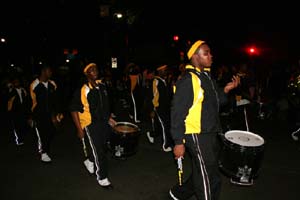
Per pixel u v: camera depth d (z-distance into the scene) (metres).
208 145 3.75
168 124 6.98
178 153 3.69
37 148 7.61
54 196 5.03
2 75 15.23
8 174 5.92
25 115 7.77
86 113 4.95
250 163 4.23
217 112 3.84
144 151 7.29
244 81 7.84
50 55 26.84
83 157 6.91
